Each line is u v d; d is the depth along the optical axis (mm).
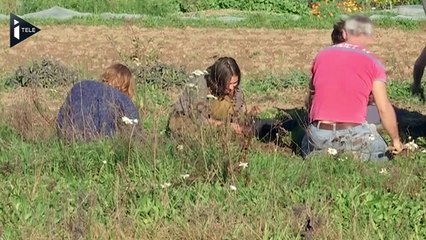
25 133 8117
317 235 5766
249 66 15047
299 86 12555
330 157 7363
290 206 6285
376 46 17062
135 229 5883
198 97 8000
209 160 6977
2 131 8242
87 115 7902
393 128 7777
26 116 8406
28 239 5730
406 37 18141
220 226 5844
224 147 7043
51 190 6621
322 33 18859
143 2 22469
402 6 22609
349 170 7191
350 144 7711
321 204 6289
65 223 5906
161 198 6316
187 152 7113
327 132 7770
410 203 6469
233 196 6441
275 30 19234
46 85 12164
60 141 7750
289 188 6742
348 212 6250
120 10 22250
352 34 8023
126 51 16281
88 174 7066
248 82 12734
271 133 8711
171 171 6969
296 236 5816
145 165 7066
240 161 7086
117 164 7082
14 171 7059
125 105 8023
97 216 6062
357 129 7750
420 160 7660
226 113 7906
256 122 8680
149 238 5824
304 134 8289
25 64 13531
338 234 5777
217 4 22922
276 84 12508
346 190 6633
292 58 15812
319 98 7859
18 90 11812
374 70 7824
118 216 5938
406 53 16312
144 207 6211
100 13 21734
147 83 11945
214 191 6562
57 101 11102
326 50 8016
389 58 15727
